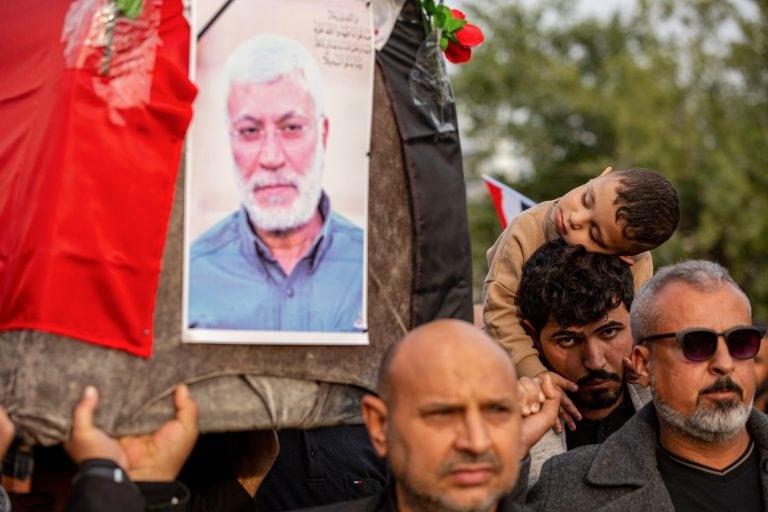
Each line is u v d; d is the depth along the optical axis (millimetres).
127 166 3137
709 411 3633
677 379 3666
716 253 20125
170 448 3186
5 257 3150
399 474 3150
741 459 3768
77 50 3123
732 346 3646
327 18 3447
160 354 3191
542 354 4457
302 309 3367
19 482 3176
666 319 3701
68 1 3264
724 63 21328
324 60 3434
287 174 3359
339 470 4691
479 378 3113
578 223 4410
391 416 3184
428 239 3633
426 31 3701
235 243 3291
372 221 3539
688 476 3750
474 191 21859
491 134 21984
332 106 3436
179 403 3207
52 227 3037
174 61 3219
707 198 19484
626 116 20328
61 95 3109
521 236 4633
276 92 3359
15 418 3012
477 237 20031
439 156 3713
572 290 4254
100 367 3098
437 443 3098
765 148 20422
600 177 4508
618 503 3723
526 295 4383
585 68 22984
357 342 3449
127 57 3164
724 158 19766
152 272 3168
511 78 22188
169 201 3201
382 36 3586
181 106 3213
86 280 3072
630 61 21078
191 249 3236
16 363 3031
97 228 3090
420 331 3230
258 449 3986
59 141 3076
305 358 3387
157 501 3170
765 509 3707
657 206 4332
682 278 3748
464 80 22203
